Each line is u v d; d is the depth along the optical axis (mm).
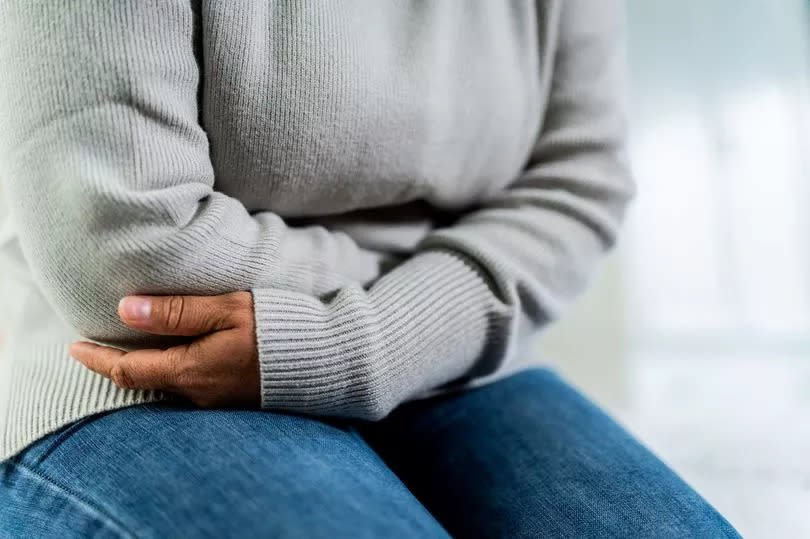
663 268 1589
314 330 404
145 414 399
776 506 903
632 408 1316
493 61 554
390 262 568
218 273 397
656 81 1540
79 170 349
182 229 380
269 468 354
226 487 336
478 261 515
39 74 355
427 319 461
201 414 398
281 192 470
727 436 1146
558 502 490
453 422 593
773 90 1549
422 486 566
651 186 1563
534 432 564
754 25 1536
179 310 384
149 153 368
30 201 367
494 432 572
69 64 353
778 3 1533
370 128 467
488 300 508
